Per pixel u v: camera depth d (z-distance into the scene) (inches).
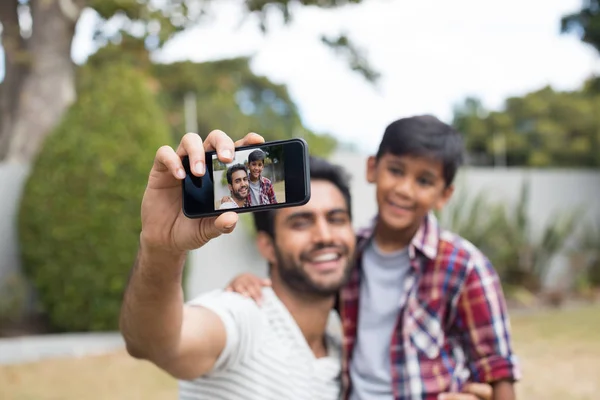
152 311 61.3
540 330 299.6
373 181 95.7
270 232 80.0
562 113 831.1
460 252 88.5
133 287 61.3
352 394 87.9
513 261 391.5
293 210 78.2
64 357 254.1
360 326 89.9
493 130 877.2
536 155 814.5
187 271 307.6
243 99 1083.3
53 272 289.0
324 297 79.8
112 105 294.5
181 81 874.1
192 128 699.4
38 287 293.0
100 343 269.4
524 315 345.1
